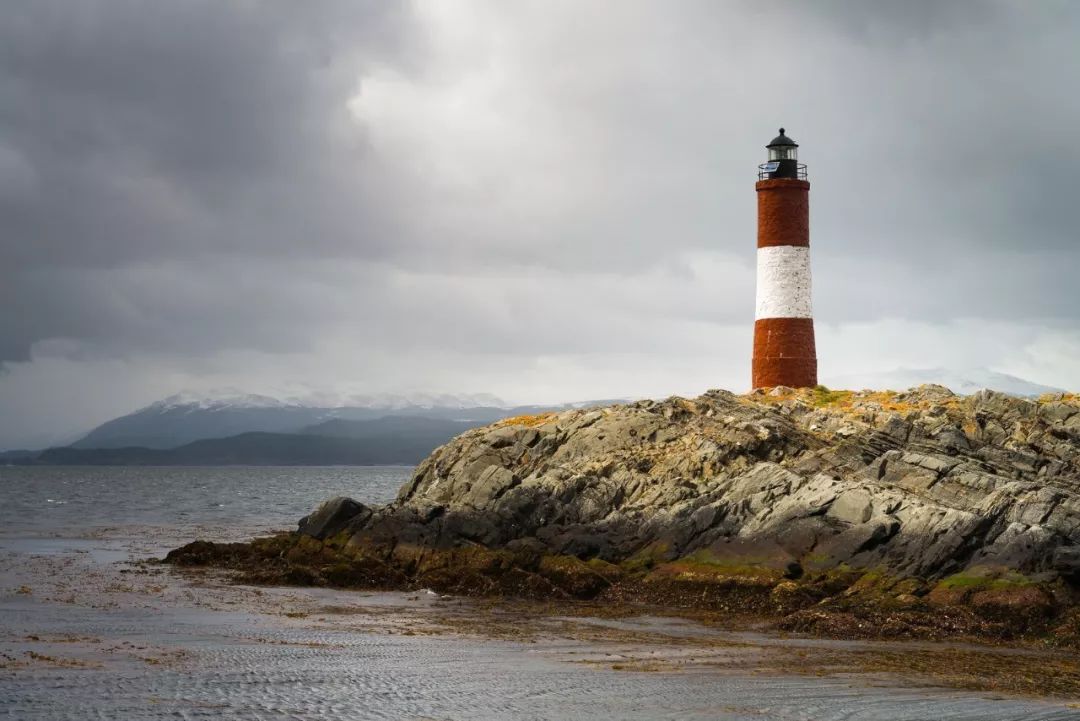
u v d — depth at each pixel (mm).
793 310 68750
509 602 49312
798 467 53281
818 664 35219
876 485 49531
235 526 106125
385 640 39125
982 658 36688
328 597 50594
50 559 67625
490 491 59375
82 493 198375
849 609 42594
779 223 68812
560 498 56750
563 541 53719
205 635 39375
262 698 29438
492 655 36375
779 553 47500
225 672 32562
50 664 32719
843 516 47812
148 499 174625
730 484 53031
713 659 35906
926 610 41812
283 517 124938
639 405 64375
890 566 45281
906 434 53406
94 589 52031
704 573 48031
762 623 43250
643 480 56250
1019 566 42750
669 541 51281
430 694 30500
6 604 46406
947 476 49250
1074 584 41656
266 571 58156
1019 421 54750
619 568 51062
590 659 35781
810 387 68688
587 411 66000
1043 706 29984
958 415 56219
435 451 68875
